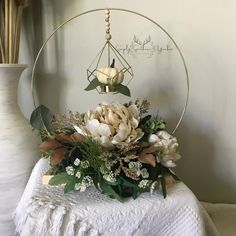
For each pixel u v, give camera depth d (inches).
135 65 50.8
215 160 52.0
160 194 35.0
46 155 36.1
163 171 36.8
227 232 43.2
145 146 36.1
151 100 51.5
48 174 37.0
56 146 34.9
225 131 50.9
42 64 54.1
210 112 50.6
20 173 46.9
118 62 51.2
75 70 53.1
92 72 48.3
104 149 34.8
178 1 47.9
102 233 32.9
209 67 49.2
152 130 37.8
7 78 46.3
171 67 50.0
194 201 34.4
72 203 33.3
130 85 51.4
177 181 38.7
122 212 32.9
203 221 35.2
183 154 52.3
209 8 47.4
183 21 48.3
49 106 55.2
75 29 51.7
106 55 51.4
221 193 52.9
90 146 34.0
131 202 33.7
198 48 48.8
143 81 51.1
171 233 34.3
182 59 45.3
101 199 34.2
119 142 34.4
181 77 50.0
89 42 51.7
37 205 32.7
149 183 34.4
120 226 33.0
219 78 49.3
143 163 34.6
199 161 52.3
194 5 47.7
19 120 48.1
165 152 36.2
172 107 51.2
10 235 48.1
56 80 54.1
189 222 33.9
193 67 49.5
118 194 34.2
